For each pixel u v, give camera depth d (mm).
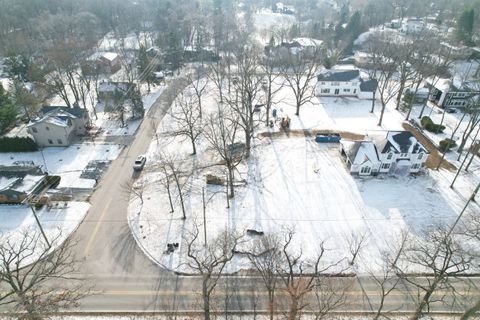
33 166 51125
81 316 32500
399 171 52625
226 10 187375
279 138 62625
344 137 62938
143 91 83500
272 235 39750
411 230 41969
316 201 46562
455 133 64875
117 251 39375
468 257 38031
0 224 43031
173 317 32406
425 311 32719
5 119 61250
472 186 49938
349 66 104125
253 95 65188
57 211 45219
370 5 154000
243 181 50500
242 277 36250
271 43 112000
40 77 77812
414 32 123875
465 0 168500
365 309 33125
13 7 132625
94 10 150000
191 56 108062
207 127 64250
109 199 47531
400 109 75250
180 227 42531
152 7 176500
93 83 87375
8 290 34875
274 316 32188
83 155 57719
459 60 102000
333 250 39125
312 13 177125
